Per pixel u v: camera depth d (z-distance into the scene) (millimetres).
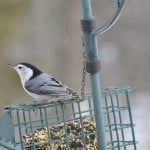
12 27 18766
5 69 18484
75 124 8906
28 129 9484
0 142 8664
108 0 20188
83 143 8836
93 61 7832
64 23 19312
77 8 19438
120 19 20547
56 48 19094
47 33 19094
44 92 9555
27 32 18875
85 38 7855
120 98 17188
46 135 8820
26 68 9883
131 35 20562
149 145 16125
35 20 18969
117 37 20625
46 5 19188
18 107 8750
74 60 19094
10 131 8594
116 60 20469
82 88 8859
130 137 15102
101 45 20625
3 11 18781
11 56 18625
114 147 9000
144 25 20484
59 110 11625
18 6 18875
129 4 20469
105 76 20344
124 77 20391
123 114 16422
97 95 7867
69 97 9039
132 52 20547
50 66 18828
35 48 18844
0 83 18359
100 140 7883
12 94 18344
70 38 19219
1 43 18625
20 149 8586
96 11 20188
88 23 7793
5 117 8609
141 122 17219
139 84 20203
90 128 8867
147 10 20453
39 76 9773
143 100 19172
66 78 18906
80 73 19031
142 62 20422
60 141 8734
